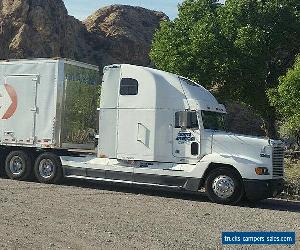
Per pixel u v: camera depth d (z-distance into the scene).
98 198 13.04
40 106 16.33
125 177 14.86
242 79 24.97
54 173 16.00
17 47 57.72
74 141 16.64
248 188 13.16
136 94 14.84
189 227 9.86
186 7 26.23
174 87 14.54
